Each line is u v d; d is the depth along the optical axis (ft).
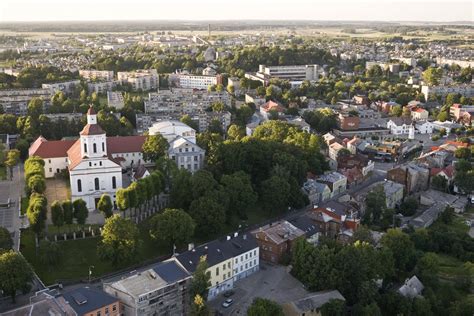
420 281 654.12
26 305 509.76
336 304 560.20
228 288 634.84
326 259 619.26
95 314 507.30
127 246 634.43
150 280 558.15
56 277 622.95
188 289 574.97
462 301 610.65
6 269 550.36
